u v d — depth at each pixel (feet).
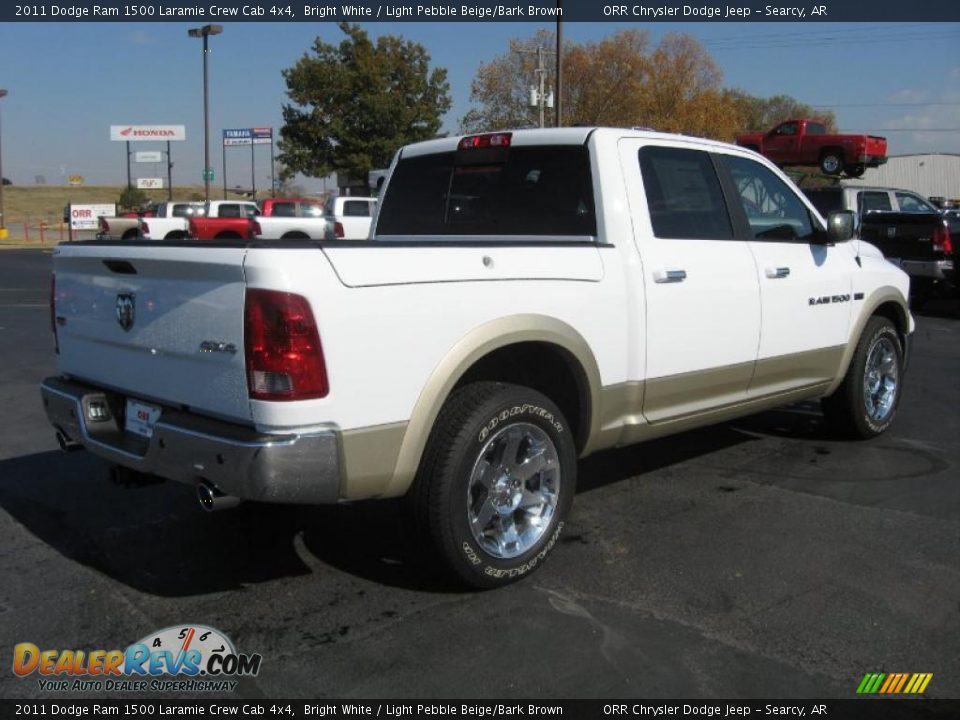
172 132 204.23
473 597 12.59
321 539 14.79
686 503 16.43
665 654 10.97
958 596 12.53
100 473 18.57
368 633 11.55
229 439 10.76
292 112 120.78
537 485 13.29
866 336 19.74
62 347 14.47
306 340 10.53
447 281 11.80
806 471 18.38
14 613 12.21
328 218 79.51
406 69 120.16
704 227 16.01
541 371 14.20
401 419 11.44
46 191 293.84
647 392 14.75
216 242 11.39
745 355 16.49
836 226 17.99
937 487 17.31
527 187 15.79
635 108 138.10
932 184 214.28
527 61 134.21
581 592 12.71
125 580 13.25
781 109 261.03
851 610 12.11
